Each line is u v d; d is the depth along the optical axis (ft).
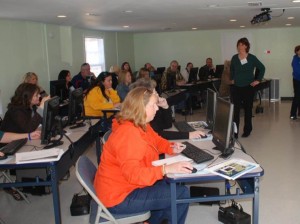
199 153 7.82
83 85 23.20
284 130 20.21
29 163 7.82
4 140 9.92
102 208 6.57
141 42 37.27
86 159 7.52
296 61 22.89
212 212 9.92
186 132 9.73
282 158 14.82
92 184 6.99
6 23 18.83
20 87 10.53
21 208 10.77
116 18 20.89
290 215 9.66
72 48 25.26
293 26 31.86
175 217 6.95
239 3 16.05
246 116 18.37
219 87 27.30
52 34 23.07
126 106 6.92
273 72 34.04
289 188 11.54
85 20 21.45
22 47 20.13
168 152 8.21
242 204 10.29
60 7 15.56
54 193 8.14
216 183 9.00
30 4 14.39
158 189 7.09
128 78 17.52
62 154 8.39
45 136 9.15
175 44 36.47
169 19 22.59
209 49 35.68
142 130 6.95
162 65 37.17
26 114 10.48
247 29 34.06
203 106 30.14
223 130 7.92
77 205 10.08
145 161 7.08
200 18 22.54
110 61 32.17
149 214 7.11
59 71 24.09
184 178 6.57
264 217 9.56
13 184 8.18
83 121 12.36
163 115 10.64
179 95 22.72
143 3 15.24
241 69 17.26
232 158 7.61
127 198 6.83
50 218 10.03
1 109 18.02
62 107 16.63
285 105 30.30
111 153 6.84
